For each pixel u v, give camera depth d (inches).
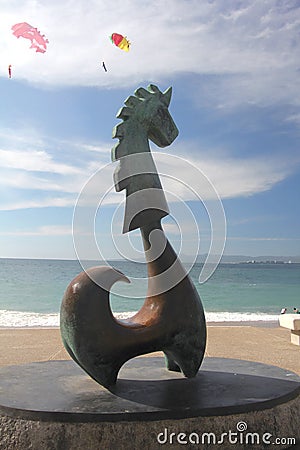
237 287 1461.6
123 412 125.2
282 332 408.8
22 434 125.1
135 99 169.8
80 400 135.3
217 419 129.0
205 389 146.2
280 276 2140.7
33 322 537.3
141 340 149.6
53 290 1298.0
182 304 155.7
